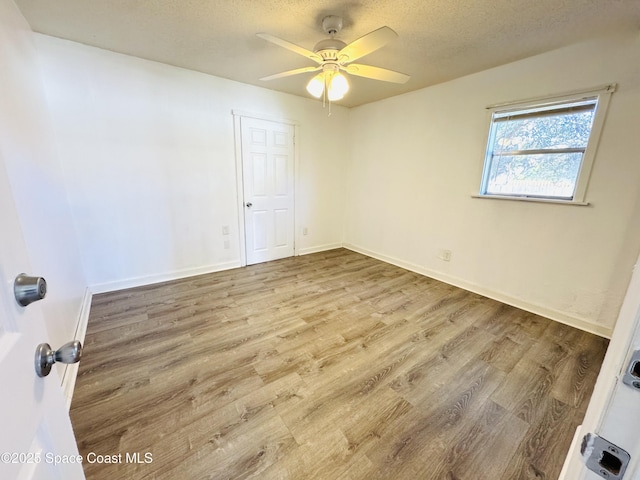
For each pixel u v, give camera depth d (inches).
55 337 63.5
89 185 104.2
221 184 135.6
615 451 15.1
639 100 77.0
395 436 54.9
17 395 19.5
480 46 89.6
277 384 67.2
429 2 68.5
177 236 127.8
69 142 98.0
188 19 78.3
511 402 63.4
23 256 22.6
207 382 67.3
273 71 117.8
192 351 78.6
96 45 96.1
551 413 60.7
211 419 57.4
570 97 88.4
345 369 72.9
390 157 152.1
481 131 112.3
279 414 59.1
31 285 21.3
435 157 130.4
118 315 96.8
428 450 52.3
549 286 99.8
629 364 13.9
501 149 109.0
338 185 181.6
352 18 75.7
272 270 145.2
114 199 110.3
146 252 121.3
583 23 75.4
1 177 20.5
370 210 169.3
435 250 135.9
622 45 78.0
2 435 17.4
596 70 83.0
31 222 58.7
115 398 61.9
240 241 147.6
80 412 58.1
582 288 92.4
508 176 108.2
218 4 71.1
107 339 83.2
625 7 67.9
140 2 70.7
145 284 122.8
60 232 81.0
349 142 177.0
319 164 169.6
